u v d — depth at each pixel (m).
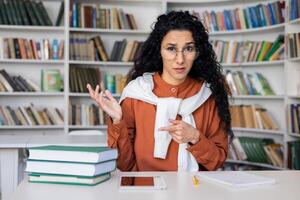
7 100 4.46
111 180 1.21
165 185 1.12
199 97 1.58
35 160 1.17
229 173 1.33
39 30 4.45
